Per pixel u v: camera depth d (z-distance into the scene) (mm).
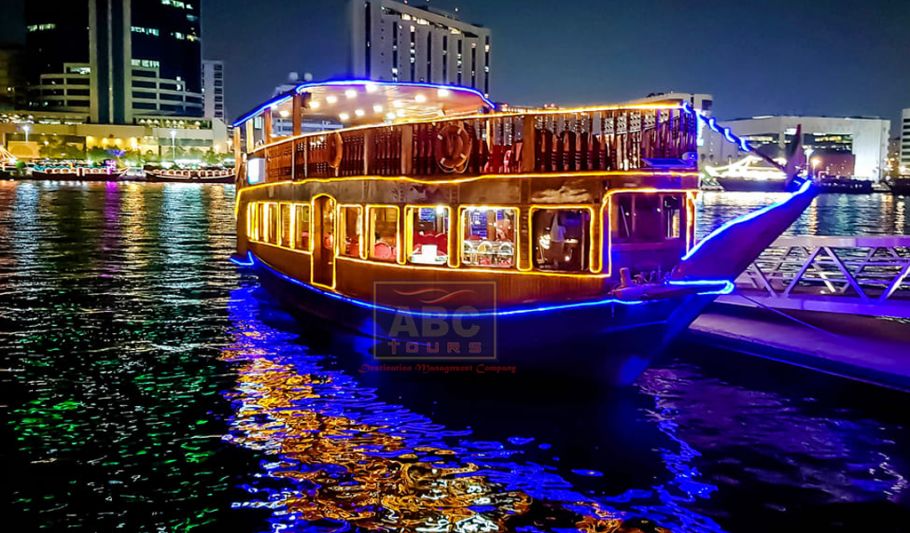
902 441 12805
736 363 16203
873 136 187500
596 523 10438
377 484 11492
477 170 14594
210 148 197625
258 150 24516
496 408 14445
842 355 14844
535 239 14086
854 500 10992
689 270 13633
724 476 11734
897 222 79625
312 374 16703
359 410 14430
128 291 27625
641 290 13086
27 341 19656
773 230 14062
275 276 23234
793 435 13086
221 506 10867
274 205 23203
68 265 34844
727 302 20359
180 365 17422
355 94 20000
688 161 13758
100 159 184875
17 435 13250
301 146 20203
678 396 14836
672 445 12750
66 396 15242
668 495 11180
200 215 70000
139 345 19234
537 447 12734
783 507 10836
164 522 10453
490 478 11680
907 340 16094
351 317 18250
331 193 18594
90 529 10266
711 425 13523
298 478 11703
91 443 12938
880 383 13781
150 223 60281
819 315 18875
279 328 21172
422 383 15977
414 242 17078
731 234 13789
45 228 54219
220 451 12625
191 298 26125
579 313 13688
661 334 13844
